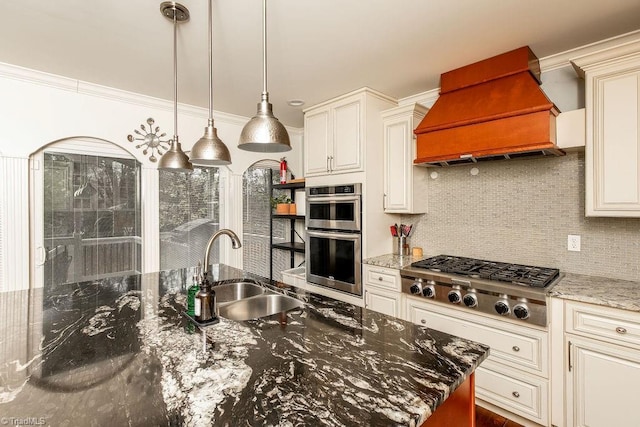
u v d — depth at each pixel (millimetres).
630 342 1583
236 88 2842
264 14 1343
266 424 727
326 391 858
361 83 2740
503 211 2574
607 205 1841
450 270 2297
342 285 2986
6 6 1679
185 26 1879
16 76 2436
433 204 3014
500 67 2238
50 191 2695
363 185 2834
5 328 1326
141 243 3143
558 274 2188
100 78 2637
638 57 1729
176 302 1690
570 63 2162
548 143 1955
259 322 1379
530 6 1698
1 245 2402
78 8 1704
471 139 2314
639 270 1990
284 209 4004
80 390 870
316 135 3238
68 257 2775
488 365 2086
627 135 1774
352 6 1695
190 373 958
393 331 1277
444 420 991
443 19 1820
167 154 1938
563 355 1802
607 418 1659
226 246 3783
